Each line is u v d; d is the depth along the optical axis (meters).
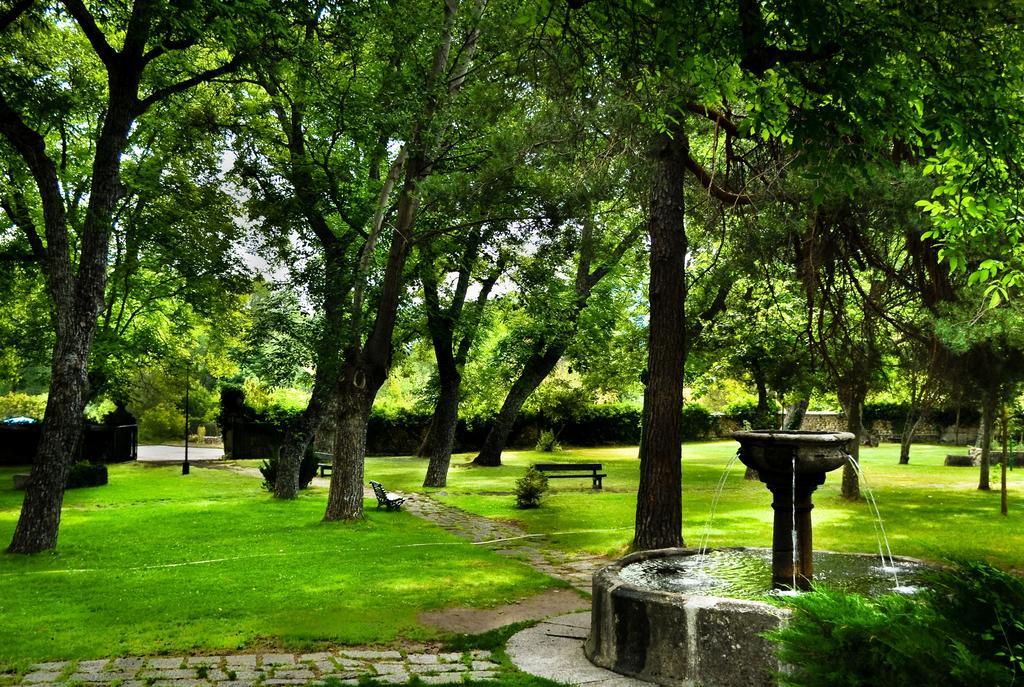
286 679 6.49
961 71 6.36
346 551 13.22
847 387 17.25
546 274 18.38
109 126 13.66
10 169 15.27
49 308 22.08
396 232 16.75
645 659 6.58
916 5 6.03
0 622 8.61
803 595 3.03
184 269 22.08
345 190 19.20
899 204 11.77
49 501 13.27
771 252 14.27
